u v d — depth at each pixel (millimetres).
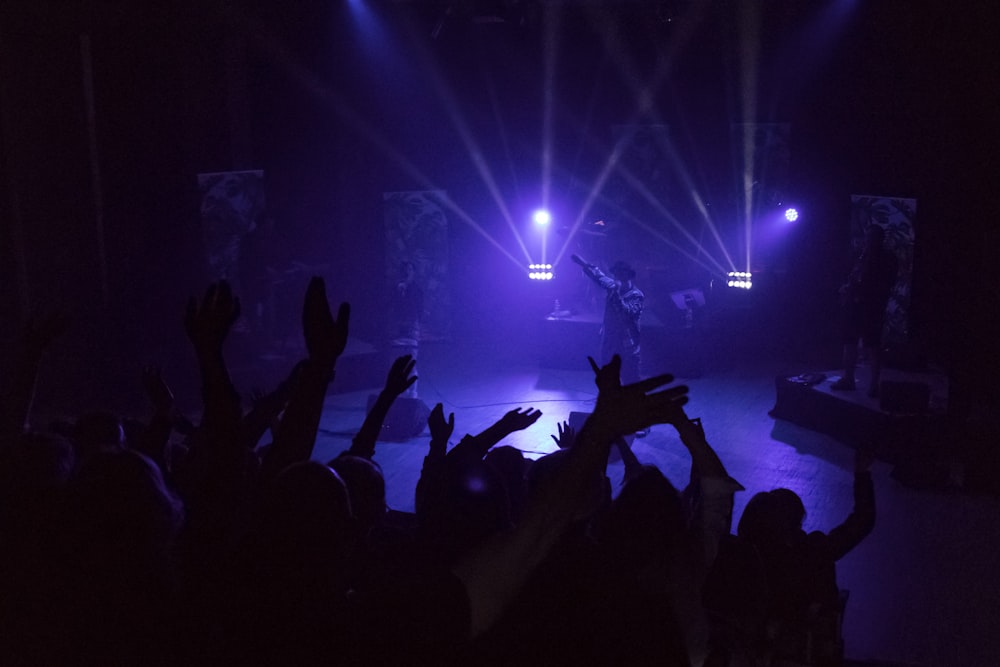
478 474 2650
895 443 8805
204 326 2043
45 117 10352
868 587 6527
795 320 13266
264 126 12758
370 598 1675
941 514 7754
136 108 10781
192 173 11211
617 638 2070
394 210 13305
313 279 2156
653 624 2107
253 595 1657
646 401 1696
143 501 1666
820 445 9383
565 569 2133
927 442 8758
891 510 7840
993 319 8516
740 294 13508
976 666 5559
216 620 1674
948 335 10766
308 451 2111
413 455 9203
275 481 1767
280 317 12742
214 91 11609
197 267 11180
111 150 10727
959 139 9164
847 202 12531
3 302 10344
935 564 6871
